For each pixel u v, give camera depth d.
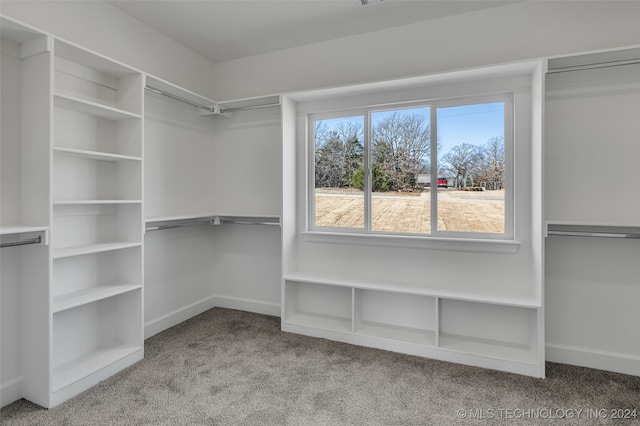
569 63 2.10
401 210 2.79
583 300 2.25
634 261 2.14
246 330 2.87
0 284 1.81
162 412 1.75
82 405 1.81
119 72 2.30
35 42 1.80
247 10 2.52
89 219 2.27
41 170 1.80
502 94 2.45
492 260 2.47
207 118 3.38
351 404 1.83
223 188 3.43
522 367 2.14
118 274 2.43
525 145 2.35
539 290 2.11
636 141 2.10
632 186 2.11
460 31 2.54
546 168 2.29
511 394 1.92
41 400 1.80
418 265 2.69
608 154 2.15
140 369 2.20
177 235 3.06
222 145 3.43
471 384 2.03
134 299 2.36
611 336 2.19
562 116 2.25
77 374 1.96
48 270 1.79
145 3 2.42
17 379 1.87
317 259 3.03
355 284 2.60
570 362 2.27
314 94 2.79
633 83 2.10
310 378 2.09
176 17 2.61
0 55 1.79
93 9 2.32
